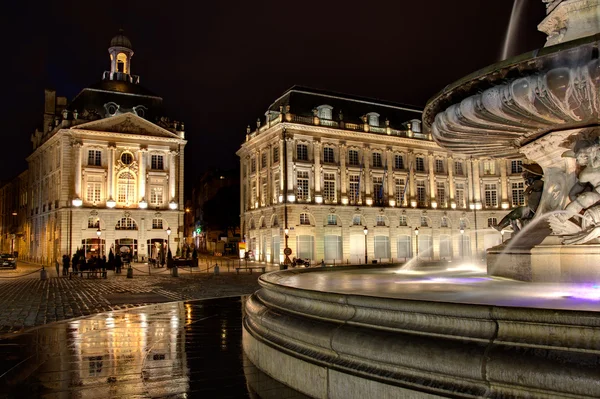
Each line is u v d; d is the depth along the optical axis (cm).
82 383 603
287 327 553
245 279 2905
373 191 5381
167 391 562
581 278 739
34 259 6066
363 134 5306
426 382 401
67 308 1530
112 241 5025
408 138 5600
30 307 1559
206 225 8975
